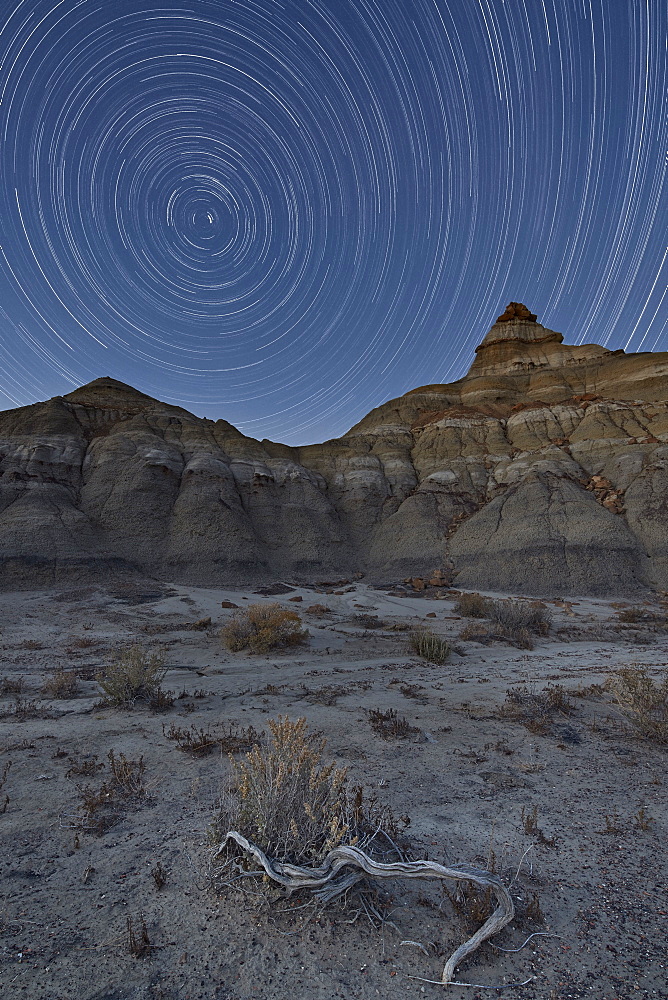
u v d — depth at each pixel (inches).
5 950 110.8
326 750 257.6
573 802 200.4
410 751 259.4
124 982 101.7
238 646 602.9
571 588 1278.3
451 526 1776.6
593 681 444.5
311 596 1176.8
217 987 100.7
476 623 848.9
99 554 1291.8
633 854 159.3
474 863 150.3
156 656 404.2
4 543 1200.2
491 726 307.3
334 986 101.3
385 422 3006.9
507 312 4104.3
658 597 1184.8
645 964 109.4
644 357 2623.0
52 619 786.2
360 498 2034.9
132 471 1660.9
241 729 289.9
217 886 134.6
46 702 361.7
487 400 2901.1
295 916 123.1
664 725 276.1
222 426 2356.1
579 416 2208.4
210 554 1450.5
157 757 243.9
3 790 204.7
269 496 1875.0
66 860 151.9
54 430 1867.6
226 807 158.2
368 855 132.7
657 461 1658.5
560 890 138.2
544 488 1684.3
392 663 542.0
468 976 104.3
